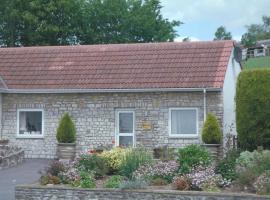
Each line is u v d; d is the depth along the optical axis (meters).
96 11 49.78
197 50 28.72
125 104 26.81
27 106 28.02
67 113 26.80
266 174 16.39
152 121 26.47
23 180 20.11
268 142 22.45
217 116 25.70
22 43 49.19
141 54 29.20
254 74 22.66
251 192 16.09
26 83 28.14
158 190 16.33
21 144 28.03
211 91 25.78
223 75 26.25
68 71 28.69
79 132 27.28
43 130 27.80
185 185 16.70
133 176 17.89
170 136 26.20
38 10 47.69
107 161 20.25
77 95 27.44
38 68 29.39
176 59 28.17
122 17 50.09
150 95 26.55
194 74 26.62
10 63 30.17
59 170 18.58
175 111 26.36
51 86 27.59
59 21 48.31
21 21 48.22
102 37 49.41
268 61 64.12
